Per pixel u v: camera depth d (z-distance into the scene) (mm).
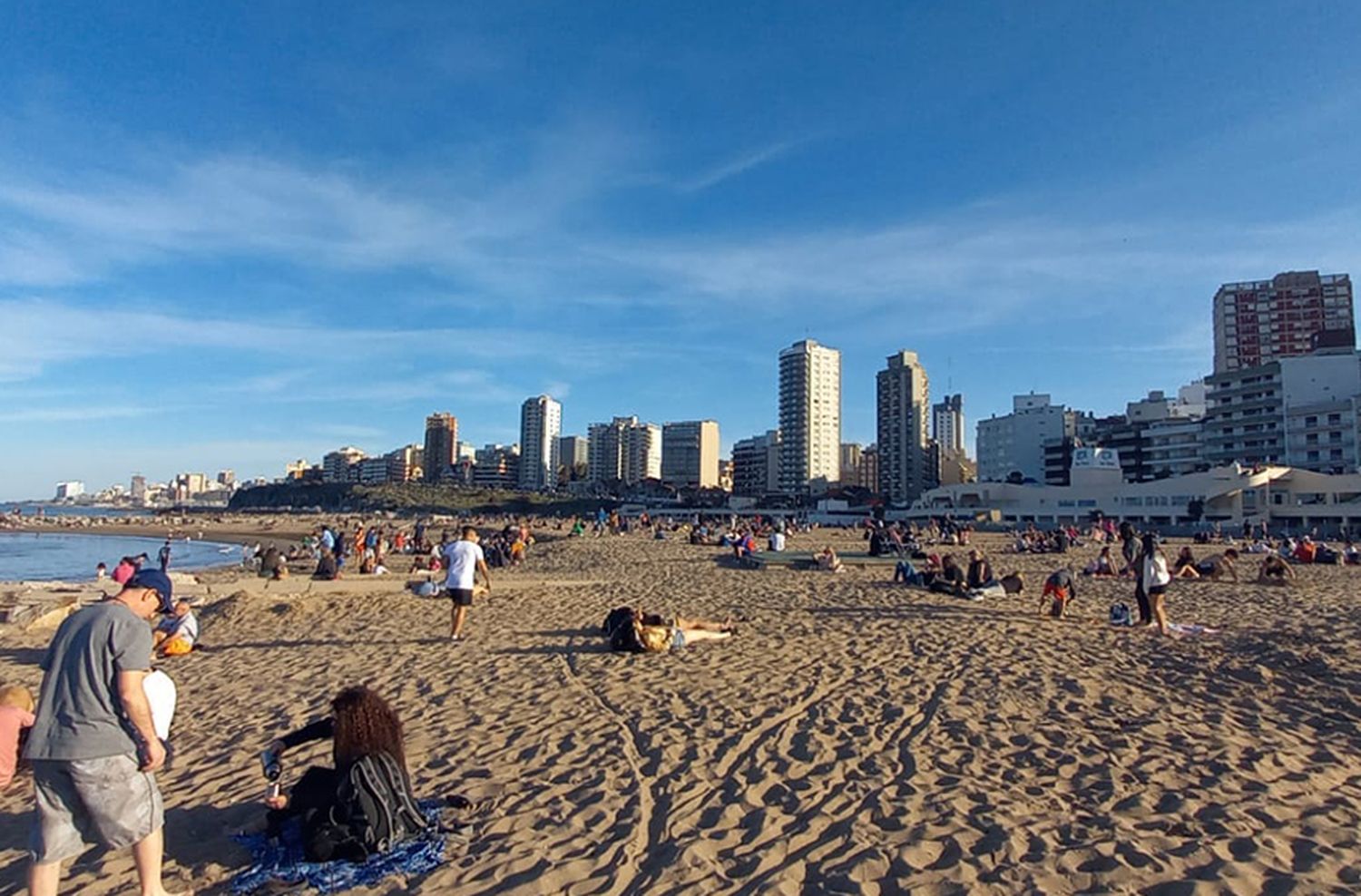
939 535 54250
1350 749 6832
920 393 165750
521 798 5812
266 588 19328
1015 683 9219
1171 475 101750
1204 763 6441
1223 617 14875
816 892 4367
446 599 18125
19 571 49094
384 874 4559
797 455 178875
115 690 3910
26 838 5293
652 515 133750
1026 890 4344
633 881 4516
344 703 5105
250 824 5426
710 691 8969
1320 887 4305
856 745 6973
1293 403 89688
